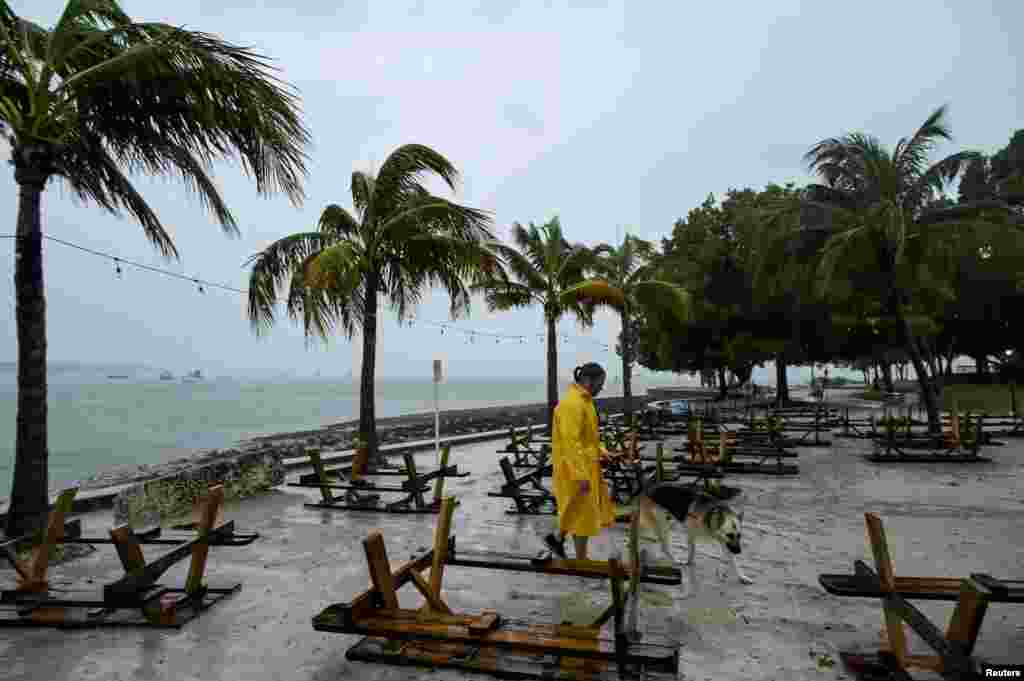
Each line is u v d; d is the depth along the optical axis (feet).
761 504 30.96
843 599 17.48
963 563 21.01
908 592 12.75
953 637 10.35
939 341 146.72
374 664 13.66
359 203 46.88
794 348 116.67
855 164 58.65
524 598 17.60
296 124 24.68
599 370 19.70
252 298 43.55
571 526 18.75
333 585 19.13
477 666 13.12
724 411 99.35
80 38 24.32
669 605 16.97
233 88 23.06
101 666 13.67
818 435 61.93
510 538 24.90
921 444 50.67
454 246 44.52
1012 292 114.83
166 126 25.67
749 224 80.53
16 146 23.03
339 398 359.05
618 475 31.71
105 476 59.82
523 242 66.85
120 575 20.51
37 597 17.08
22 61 22.39
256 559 22.00
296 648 14.52
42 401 23.43
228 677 13.12
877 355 143.74
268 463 36.29
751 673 13.05
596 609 16.62
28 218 23.08
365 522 27.94
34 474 23.03
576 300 63.87
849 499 32.17
